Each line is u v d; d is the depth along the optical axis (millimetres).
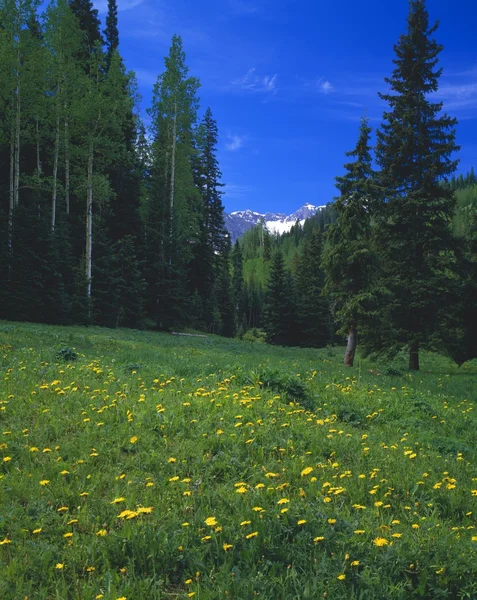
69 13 34938
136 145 54375
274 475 5773
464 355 25156
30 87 33531
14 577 3721
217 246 64750
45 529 4477
